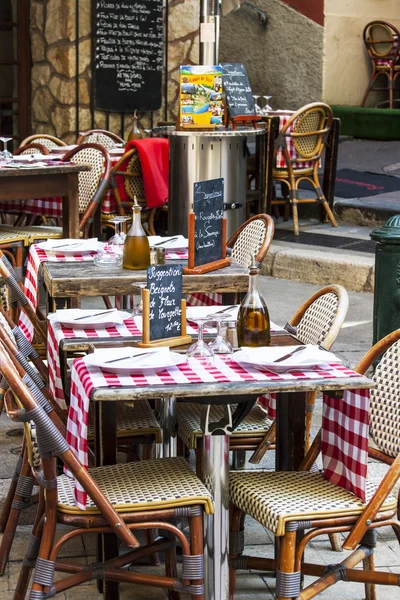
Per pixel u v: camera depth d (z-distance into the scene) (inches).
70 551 175.9
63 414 164.6
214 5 373.7
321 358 144.7
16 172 289.9
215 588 146.5
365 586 156.8
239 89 374.9
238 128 371.2
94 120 464.4
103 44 458.3
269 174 401.4
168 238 232.7
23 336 173.5
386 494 137.4
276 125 396.8
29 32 471.2
